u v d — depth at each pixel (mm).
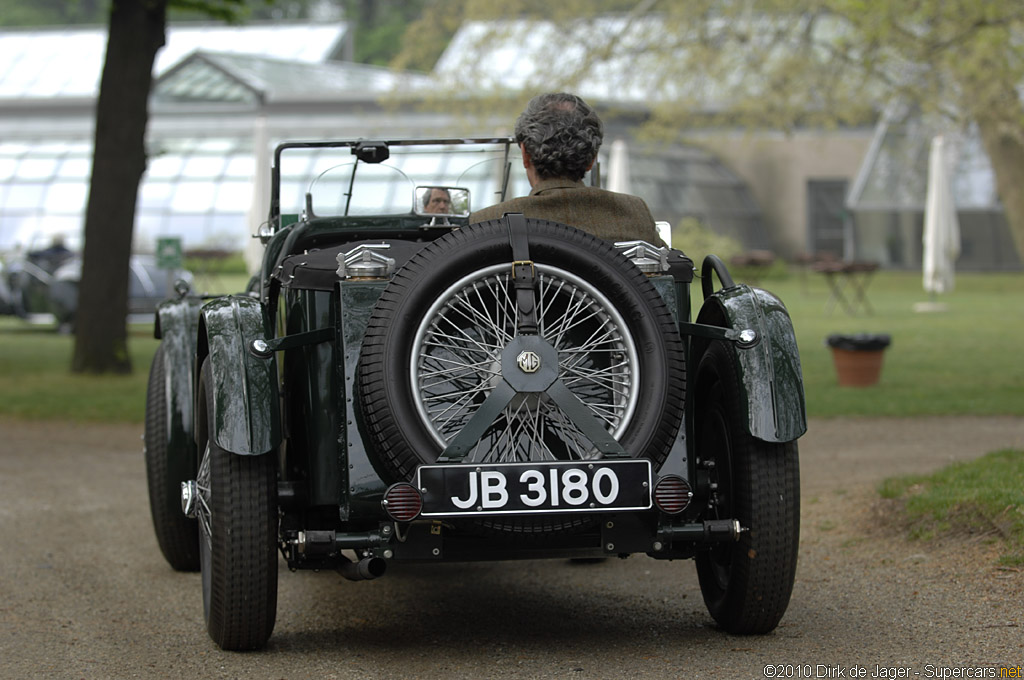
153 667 10227
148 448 14164
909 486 15859
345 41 135125
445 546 9500
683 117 45938
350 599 12930
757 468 10016
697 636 10852
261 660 10367
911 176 92062
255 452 9562
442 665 10086
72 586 13672
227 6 38281
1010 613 10859
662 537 9703
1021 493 13695
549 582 13539
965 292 74562
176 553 14188
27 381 35656
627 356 9305
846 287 79938
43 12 183375
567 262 9266
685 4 43125
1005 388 30516
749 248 107062
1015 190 57094
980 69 40031
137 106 36875
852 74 43469
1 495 19984
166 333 14023
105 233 36906
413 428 8945
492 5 45312
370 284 9531
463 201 12648
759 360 9922
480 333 9352
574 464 9008
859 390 30656
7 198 101688
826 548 14242
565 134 10484
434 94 46344
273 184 13734
